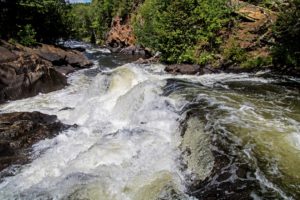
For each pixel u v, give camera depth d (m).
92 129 11.33
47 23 27.33
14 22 24.23
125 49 39.12
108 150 8.91
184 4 20.72
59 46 27.31
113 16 55.16
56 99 15.48
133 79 16.12
